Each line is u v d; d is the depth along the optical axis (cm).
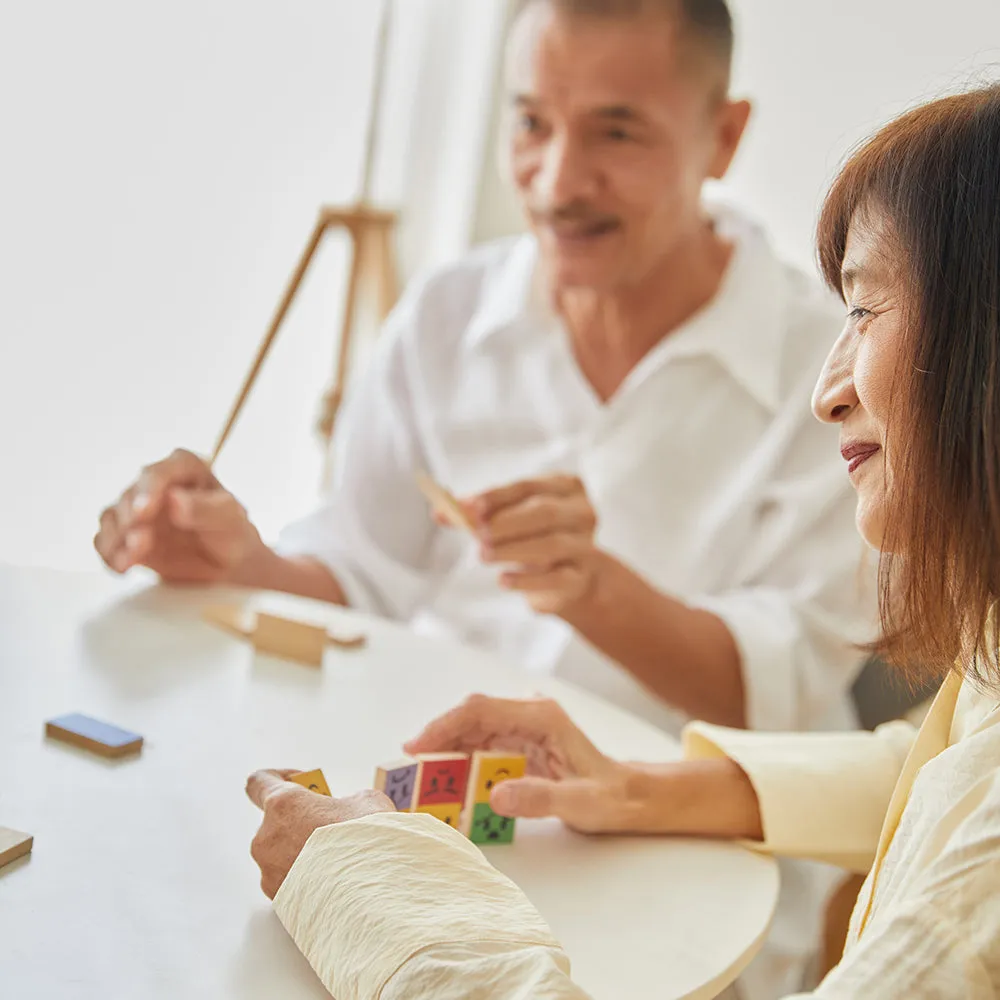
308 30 231
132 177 196
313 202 247
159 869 73
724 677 145
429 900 63
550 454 169
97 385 199
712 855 88
